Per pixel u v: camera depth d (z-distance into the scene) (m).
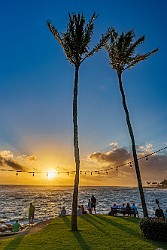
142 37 23.70
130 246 13.47
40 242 14.47
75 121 19.86
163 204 67.44
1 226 30.64
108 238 15.27
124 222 21.00
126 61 24.31
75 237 15.59
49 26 20.48
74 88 20.39
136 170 22.58
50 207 61.69
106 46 25.06
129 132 23.53
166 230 14.46
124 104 24.23
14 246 13.69
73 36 19.98
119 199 91.81
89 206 29.39
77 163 19.05
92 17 20.19
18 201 80.25
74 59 20.61
